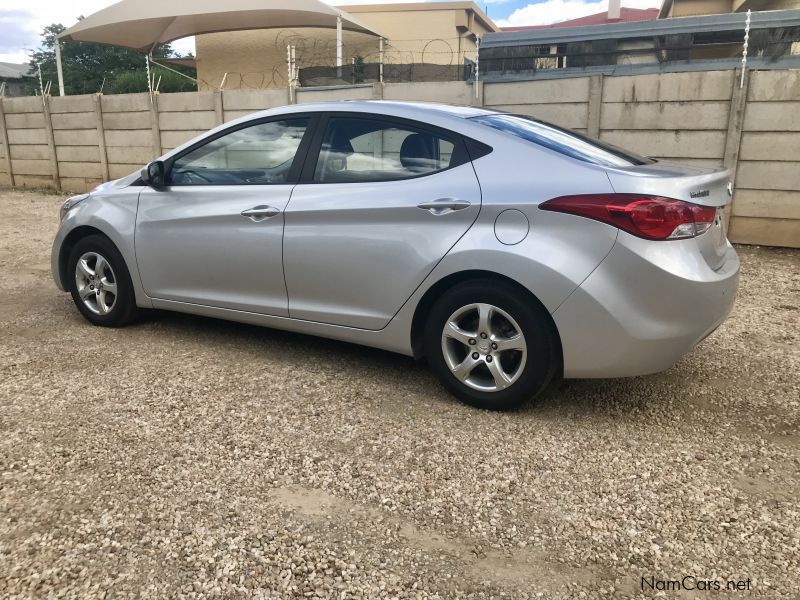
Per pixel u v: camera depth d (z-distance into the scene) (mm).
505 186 3295
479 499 2697
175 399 3631
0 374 3971
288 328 4117
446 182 3459
